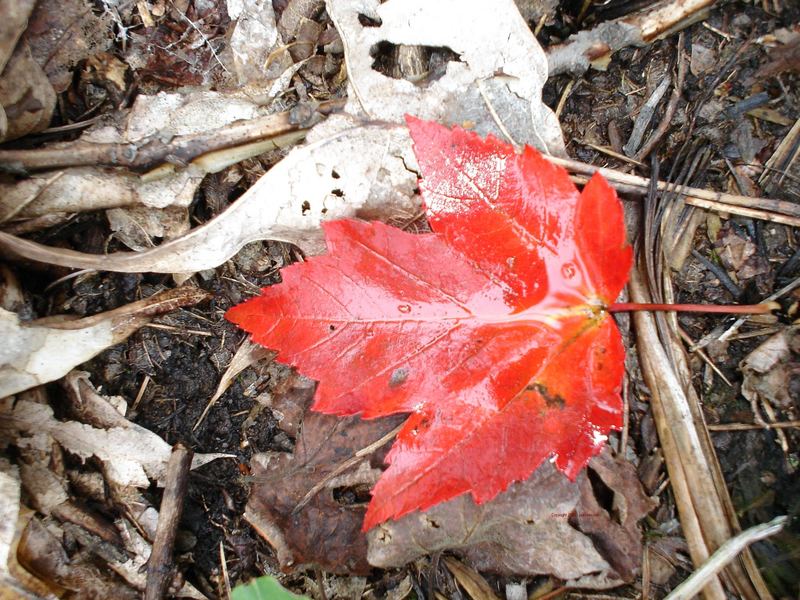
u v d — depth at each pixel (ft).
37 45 0.61
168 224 0.62
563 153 0.59
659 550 0.57
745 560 0.56
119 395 0.61
